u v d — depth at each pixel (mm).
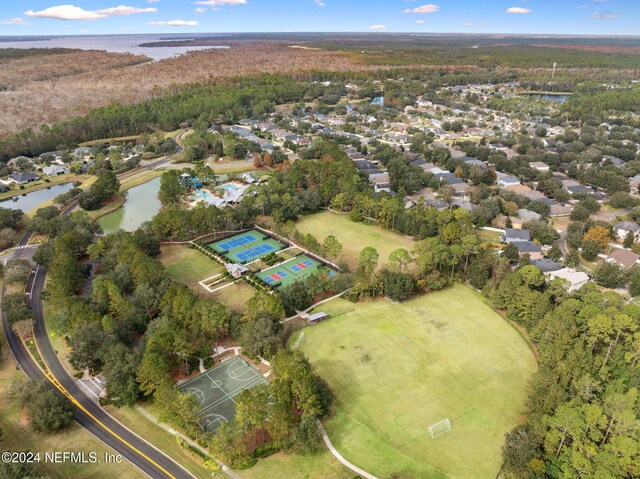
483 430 104875
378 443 101125
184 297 133625
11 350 132125
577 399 97562
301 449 96562
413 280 160750
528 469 90375
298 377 103375
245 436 101062
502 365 125812
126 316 132750
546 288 150375
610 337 124375
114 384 108625
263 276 173000
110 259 163750
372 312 149875
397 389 117062
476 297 159000
